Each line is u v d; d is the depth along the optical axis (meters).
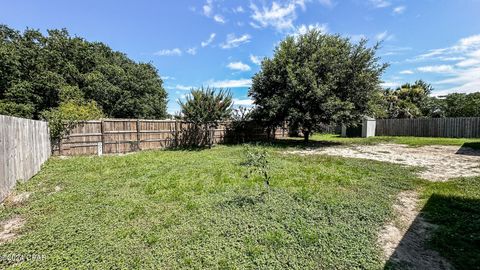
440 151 10.69
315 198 4.29
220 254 2.59
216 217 3.53
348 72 13.87
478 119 16.08
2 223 3.50
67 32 22.94
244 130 16.89
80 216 3.65
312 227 3.18
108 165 7.67
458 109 24.58
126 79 25.38
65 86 18.95
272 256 2.54
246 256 2.55
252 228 3.16
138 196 4.59
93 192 4.87
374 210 3.75
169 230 3.16
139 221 3.46
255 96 15.72
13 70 17.38
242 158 8.88
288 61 14.04
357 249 2.68
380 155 9.78
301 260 2.49
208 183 5.42
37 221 3.48
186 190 4.90
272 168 6.93
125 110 24.98
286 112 14.27
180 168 7.12
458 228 3.14
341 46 14.30
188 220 3.45
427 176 6.05
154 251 2.66
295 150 11.76
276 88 14.85
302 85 13.24
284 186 5.09
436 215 3.58
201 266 2.40
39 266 2.40
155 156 9.73
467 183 5.25
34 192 4.90
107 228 3.24
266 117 15.12
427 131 18.28
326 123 14.17
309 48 14.43
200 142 14.48
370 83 13.96
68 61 22.06
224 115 13.22
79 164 7.85
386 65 14.06
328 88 13.19
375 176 6.03
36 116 17.67
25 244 2.81
